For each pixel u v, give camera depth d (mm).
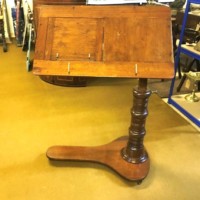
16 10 4051
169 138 2074
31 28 3533
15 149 1890
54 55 1312
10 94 2680
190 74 2582
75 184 1615
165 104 2596
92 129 2160
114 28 1331
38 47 1327
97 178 1664
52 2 2869
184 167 1775
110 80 3109
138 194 1558
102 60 1298
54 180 1640
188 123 2283
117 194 1554
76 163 1773
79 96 2711
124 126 2213
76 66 1292
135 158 1715
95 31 1334
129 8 1357
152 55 1299
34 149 1899
